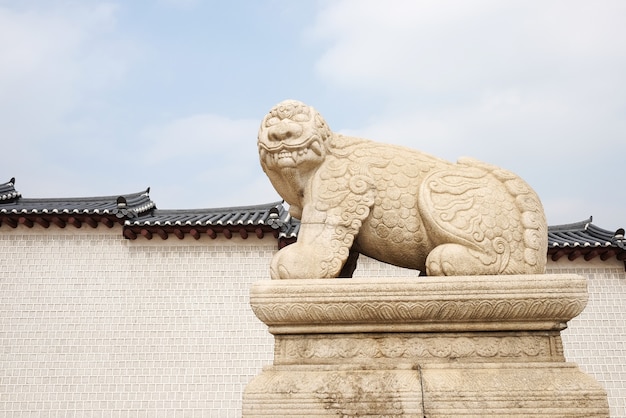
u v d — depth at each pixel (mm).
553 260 10836
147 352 10570
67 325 10781
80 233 11359
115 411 10250
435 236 2848
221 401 10250
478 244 2764
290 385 2549
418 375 2531
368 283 2635
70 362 10547
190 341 10609
